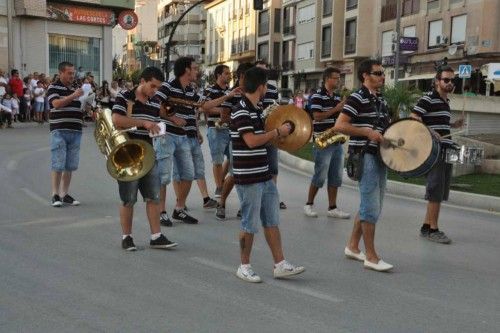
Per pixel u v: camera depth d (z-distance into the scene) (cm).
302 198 1034
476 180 1198
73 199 906
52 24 3084
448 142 731
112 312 475
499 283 582
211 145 910
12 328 439
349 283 569
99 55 3312
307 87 5519
